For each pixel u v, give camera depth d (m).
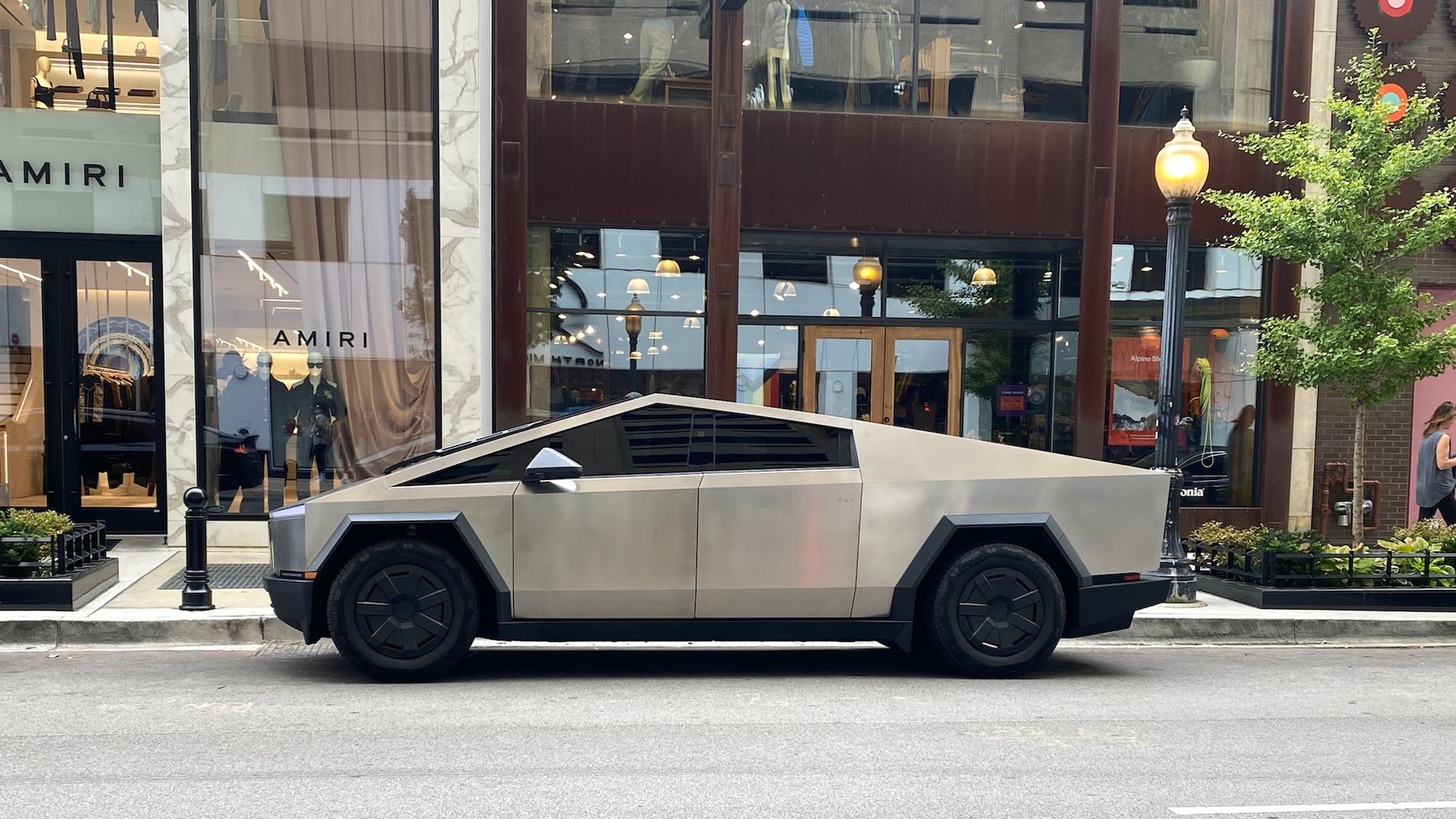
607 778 4.49
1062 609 6.35
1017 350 12.45
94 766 4.58
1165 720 5.61
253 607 7.68
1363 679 6.77
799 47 12.09
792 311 12.12
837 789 4.39
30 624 7.12
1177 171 8.54
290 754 4.77
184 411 10.52
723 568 6.16
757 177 11.80
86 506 11.12
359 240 10.90
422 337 11.00
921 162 11.99
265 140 10.76
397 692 5.93
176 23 10.36
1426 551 8.84
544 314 11.71
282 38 10.74
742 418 6.35
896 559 6.26
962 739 5.16
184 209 10.46
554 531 6.07
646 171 11.63
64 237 10.93
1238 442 12.73
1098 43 12.09
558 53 11.69
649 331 11.87
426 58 10.91
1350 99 12.48
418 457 6.38
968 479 6.34
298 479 10.87
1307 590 8.58
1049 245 12.45
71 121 10.87
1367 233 9.35
